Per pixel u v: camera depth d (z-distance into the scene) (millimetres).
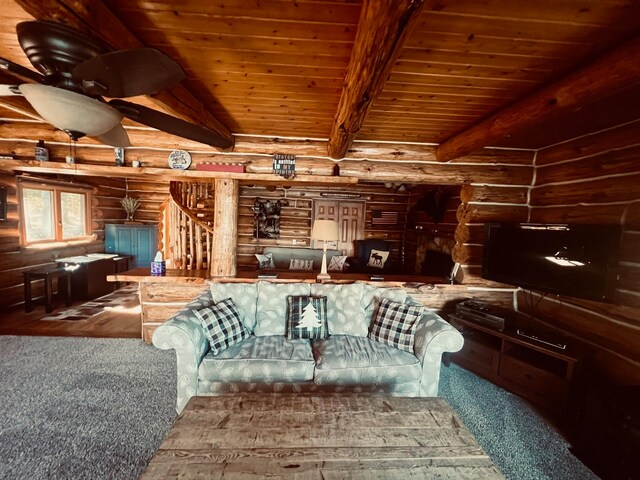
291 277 3350
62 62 1234
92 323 3840
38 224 4883
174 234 4152
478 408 2336
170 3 1400
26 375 2568
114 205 6645
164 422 2045
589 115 2270
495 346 2758
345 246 6656
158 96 1846
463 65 1845
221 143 2014
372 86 1584
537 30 1502
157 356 2975
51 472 1631
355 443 1264
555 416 2260
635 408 1657
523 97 2246
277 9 1426
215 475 1079
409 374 2170
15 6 1538
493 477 1121
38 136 3250
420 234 5789
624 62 1470
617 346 2314
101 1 1346
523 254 2742
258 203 6418
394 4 1017
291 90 2262
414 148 3426
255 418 1402
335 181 3436
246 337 2494
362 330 2613
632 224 2275
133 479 1605
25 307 4242
